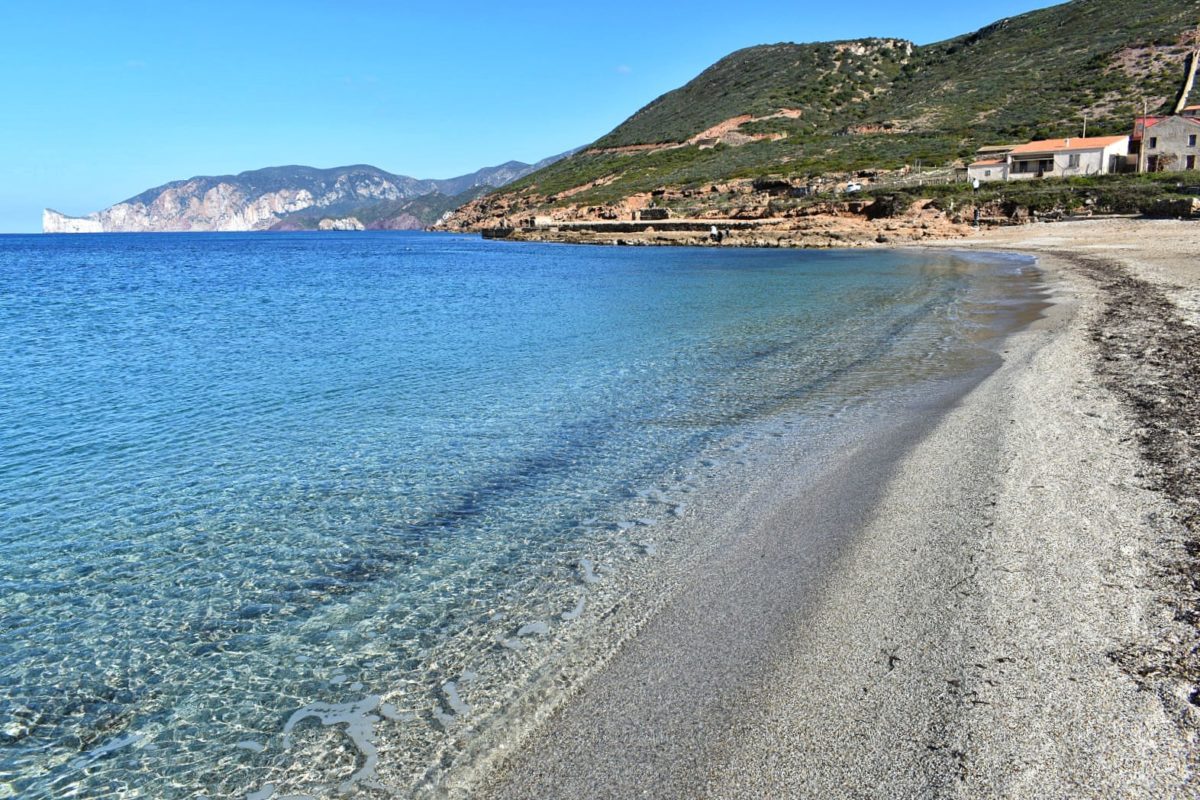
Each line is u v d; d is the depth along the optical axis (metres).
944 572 6.43
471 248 90.62
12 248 118.62
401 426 12.27
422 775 4.50
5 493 9.57
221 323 25.84
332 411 13.35
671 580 6.76
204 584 7.13
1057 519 7.28
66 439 11.90
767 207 79.19
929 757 4.26
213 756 4.82
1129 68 91.75
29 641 6.25
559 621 6.18
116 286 43.81
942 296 26.56
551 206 117.38
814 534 7.48
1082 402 11.25
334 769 4.62
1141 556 6.43
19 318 28.08
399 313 27.56
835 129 113.12
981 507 7.73
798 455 10.04
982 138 85.81
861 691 4.91
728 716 4.77
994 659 5.12
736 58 163.25
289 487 9.60
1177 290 22.39
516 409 13.17
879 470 9.16
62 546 8.01
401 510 8.77
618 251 70.25
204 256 87.31
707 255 60.03
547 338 20.80
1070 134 77.56
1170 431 9.64
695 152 119.06
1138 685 4.75
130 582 7.20
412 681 5.49
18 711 5.35
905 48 145.00
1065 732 4.38
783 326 21.56
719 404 13.01
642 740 4.62
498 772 4.46
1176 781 3.97
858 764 4.25
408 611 6.50
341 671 5.67
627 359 17.41
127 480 9.98
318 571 7.32
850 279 35.34
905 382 13.84
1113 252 37.25
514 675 5.46
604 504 8.73
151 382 16.08
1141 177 59.66
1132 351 14.47
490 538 7.92
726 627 5.87
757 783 4.18
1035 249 43.50
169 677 5.70
